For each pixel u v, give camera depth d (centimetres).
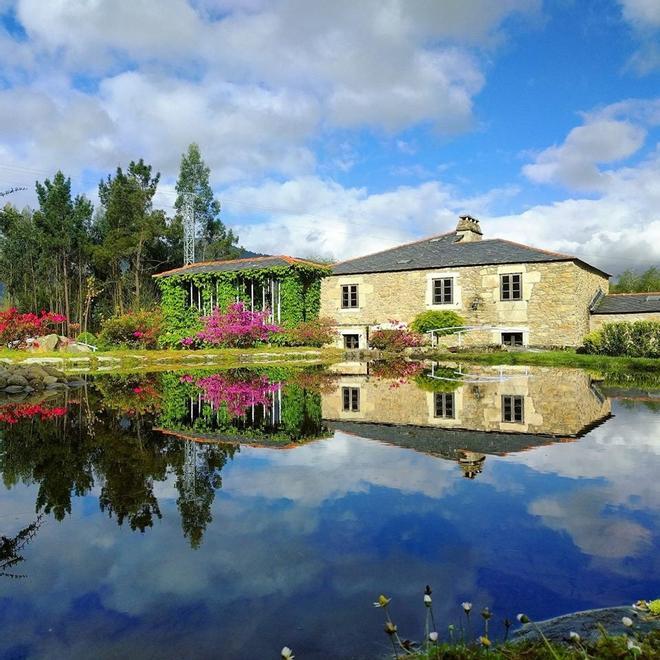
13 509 329
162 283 2475
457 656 177
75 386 1114
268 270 2311
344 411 740
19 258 3731
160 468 425
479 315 2261
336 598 219
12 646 189
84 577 240
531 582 231
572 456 455
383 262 2561
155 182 3875
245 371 1516
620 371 1439
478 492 353
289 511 320
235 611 211
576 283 2100
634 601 216
